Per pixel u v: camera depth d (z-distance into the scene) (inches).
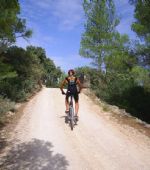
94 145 340.8
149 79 619.5
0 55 800.3
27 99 750.5
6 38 606.5
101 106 676.7
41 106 620.7
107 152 317.1
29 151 306.2
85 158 294.2
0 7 350.3
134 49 660.7
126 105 845.8
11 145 324.5
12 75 488.4
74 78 418.3
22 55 879.1
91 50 981.8
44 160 282.8
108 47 914.7
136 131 429.1
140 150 329.7
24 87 834.2
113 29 991.0
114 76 954.1
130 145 348.2
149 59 649.6
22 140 345.4
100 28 984.3
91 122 471.8
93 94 963.3
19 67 859.4
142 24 605.0
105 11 977.5
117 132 412.5
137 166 278.7
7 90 647.1
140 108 869.2
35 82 1074.7
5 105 507.8
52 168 263.7
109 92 912.3
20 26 717.3
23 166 265.1
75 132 396.5
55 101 714.8
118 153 315.3
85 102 738.2
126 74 926.4
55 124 438.0
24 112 534.6
